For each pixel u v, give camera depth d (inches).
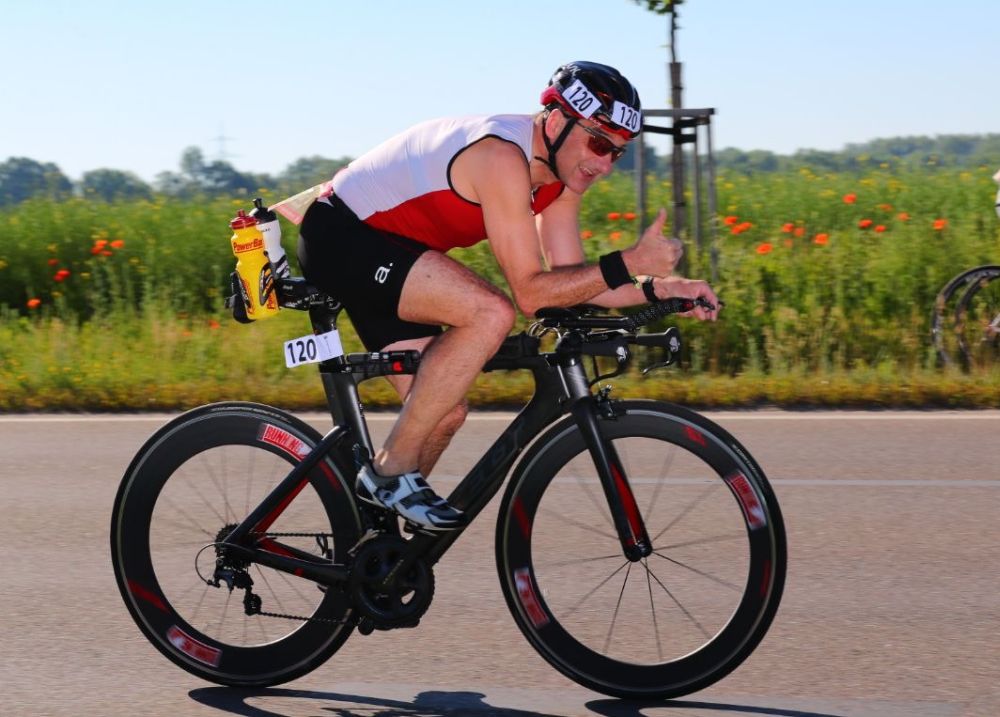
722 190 614.5
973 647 172.4
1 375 390.6
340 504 157.4
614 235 449.4
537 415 154.9
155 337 425.1
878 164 658.2
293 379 381.7
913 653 170.6
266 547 158.6
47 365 385.4
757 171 668.7
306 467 157.4
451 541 154.9
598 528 204.8
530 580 158.1
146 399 363.3
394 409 340.8
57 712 155.2
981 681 160.7
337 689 162.6
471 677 165.8
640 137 429.7
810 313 415.5
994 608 187.6
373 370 155.9
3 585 205.3
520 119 149.2
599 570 192.4
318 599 175.0
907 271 436.1
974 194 562.9
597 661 157.3
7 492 266.7
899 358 395.5
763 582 150.9
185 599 177.5
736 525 185.2
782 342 398.9
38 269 546.3
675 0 419.5
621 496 152.8
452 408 148.9
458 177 147.3
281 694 161.0
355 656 173.8
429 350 149.4
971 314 404.2
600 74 145.4
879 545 219.6
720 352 400.5
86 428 334.3
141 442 315.3
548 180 152.3
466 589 200.5
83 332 447.8
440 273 147.4
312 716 153.3
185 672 168.9
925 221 486.3
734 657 152.9
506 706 155.9
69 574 211.0
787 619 184.7
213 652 162.6
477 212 149.5
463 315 146.3
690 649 164.7
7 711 155.4
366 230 153.3
